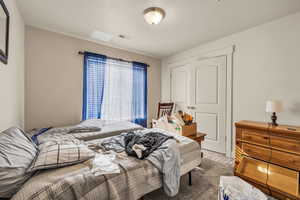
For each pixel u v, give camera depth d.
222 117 2.71
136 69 3.52
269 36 2.12
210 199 1.48
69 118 2.56
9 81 1.46
